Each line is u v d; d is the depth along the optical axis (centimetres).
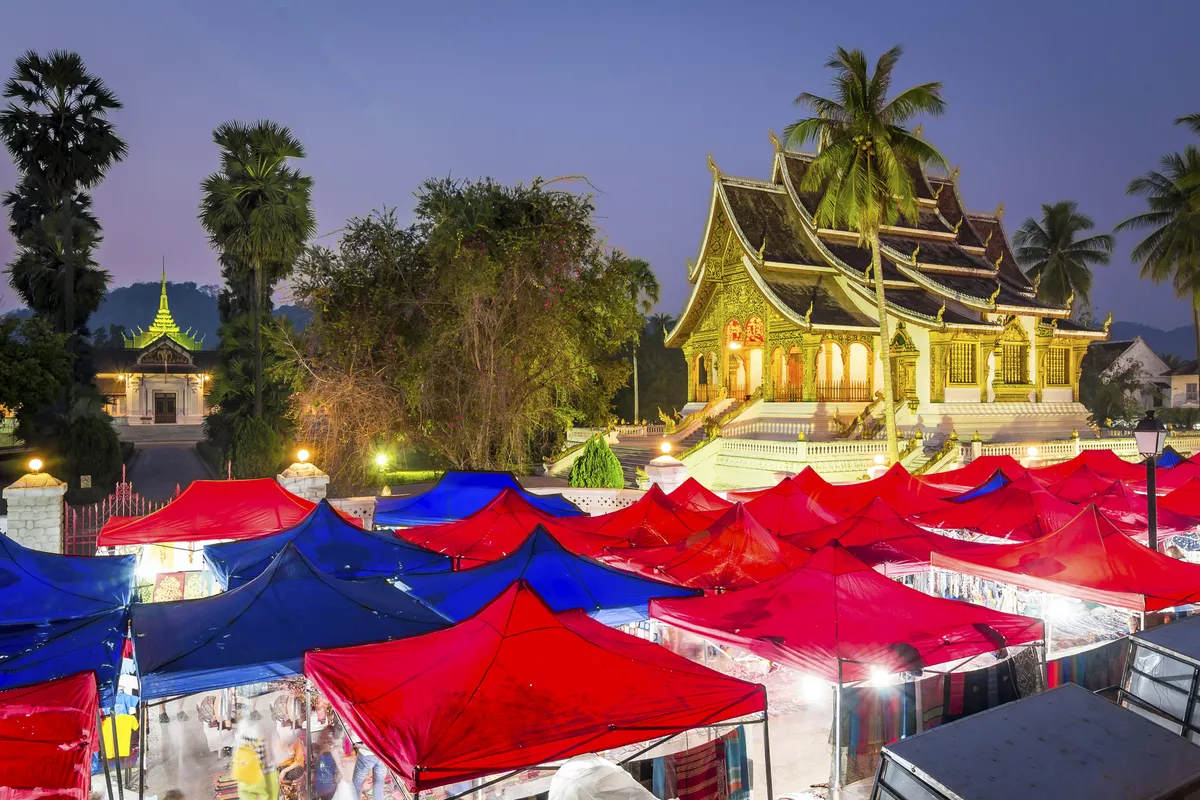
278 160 4194
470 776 673
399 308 3089
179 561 1967
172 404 9231
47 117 4369
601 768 644
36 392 3594
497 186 3178
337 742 1108
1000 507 1891
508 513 1702
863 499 2122
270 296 4722
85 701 762
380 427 3006
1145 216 5878
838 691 946
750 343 4706
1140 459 4291
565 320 3056
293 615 1021
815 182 3531
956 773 484
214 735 1149
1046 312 4534
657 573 1415
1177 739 528
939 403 4134
